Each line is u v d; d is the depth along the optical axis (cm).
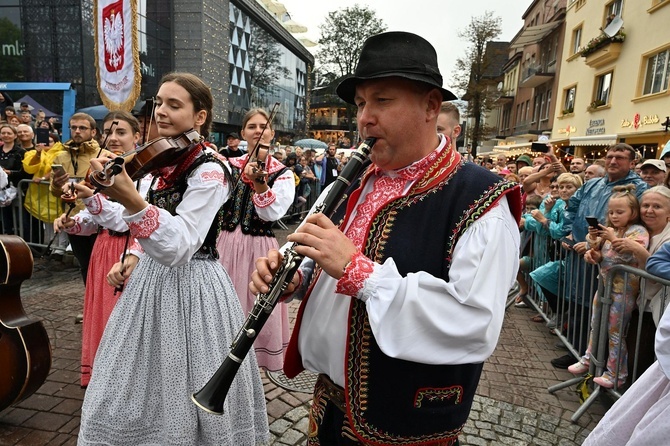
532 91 2512
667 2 1071
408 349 106
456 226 115
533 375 344
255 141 299
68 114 1066
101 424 182
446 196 120
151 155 170
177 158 181
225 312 196
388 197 129
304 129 3369
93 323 268
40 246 562
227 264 293
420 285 109
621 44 1292
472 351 108
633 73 1223
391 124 117
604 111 1395
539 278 412
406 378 120
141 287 189
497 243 110
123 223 214
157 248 159
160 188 187
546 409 297
